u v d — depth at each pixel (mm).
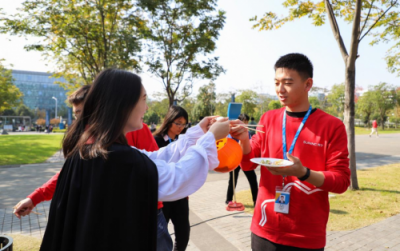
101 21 11719
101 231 1001
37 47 11062
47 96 114500
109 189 1016
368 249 3250
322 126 1610
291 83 1639
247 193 5789
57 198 1114
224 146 1684
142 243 1037
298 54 1666
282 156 1729
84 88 1973
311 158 1614
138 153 1114
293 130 1711
